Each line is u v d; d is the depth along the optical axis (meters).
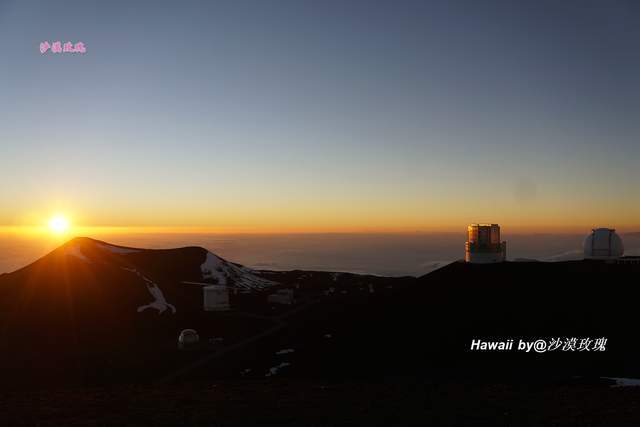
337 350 47.34
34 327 73.25
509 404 22.45
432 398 23.98
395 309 55.84
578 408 21.36
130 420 20.03
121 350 61.81
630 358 36.97
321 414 20.92
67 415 21.03
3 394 26.69
